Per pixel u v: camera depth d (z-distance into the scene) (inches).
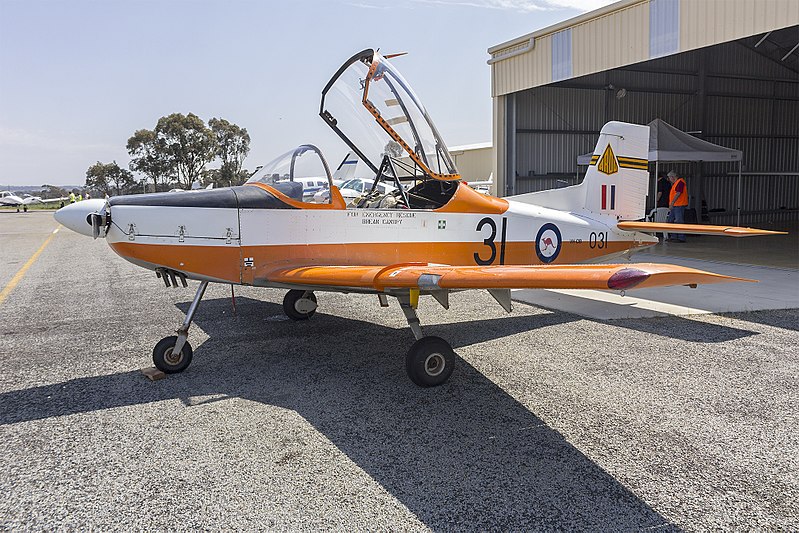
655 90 548.7
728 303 234.8
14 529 87.5
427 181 206.2
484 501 93.5
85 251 492.7
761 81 609.9
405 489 97.6
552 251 221.1
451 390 144.6
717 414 125.9
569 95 514.3
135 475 103.5
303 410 133.0
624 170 245.3
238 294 282.7
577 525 86.6
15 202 2007.9
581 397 137.5
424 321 217.3
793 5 260.4
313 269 162.7
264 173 180.4
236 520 89.0
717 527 85.4
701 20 304.3
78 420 128.7
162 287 304.5
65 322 225.5
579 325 206.2
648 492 95.3
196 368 165.0
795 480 98.1
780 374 150.6
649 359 165.3
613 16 359.3
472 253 202.2
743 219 624.4
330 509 91.7
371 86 175.8
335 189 178.5
